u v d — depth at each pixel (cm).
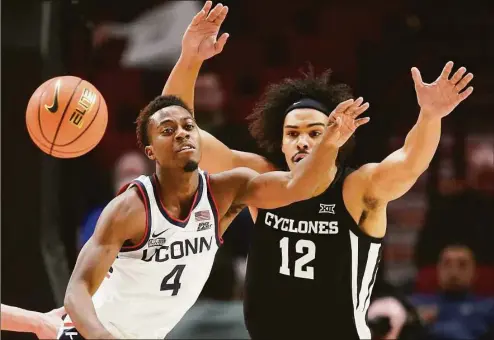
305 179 647
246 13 1773
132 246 645
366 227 731
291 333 745
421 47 1650
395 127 1588
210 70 1734
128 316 666
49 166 1091
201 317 1102
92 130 729
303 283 734
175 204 656
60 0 1111
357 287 736
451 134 1609
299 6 1791
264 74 1741
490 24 1666
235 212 697
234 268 1228
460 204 1409
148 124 664
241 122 1645
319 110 773
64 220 1273
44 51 1061
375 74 1620
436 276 1368
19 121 1048
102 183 1437
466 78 674
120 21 1562
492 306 1215
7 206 1047
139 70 1639
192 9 1568
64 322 713
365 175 721
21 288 1041
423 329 1125
